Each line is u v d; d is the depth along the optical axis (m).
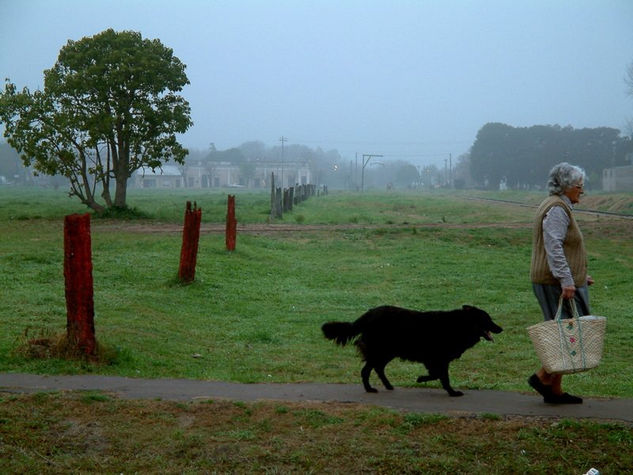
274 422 5.64
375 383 7.89
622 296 16.30
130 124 36.75
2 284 14.26
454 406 6.14
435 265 21.28
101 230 29.78
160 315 12.34
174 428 5.52
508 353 10.62
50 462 4.91
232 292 15.62
